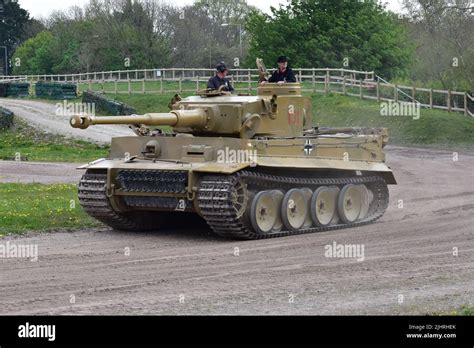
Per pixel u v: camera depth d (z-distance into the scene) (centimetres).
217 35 13812
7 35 14412
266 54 9444
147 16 11612
